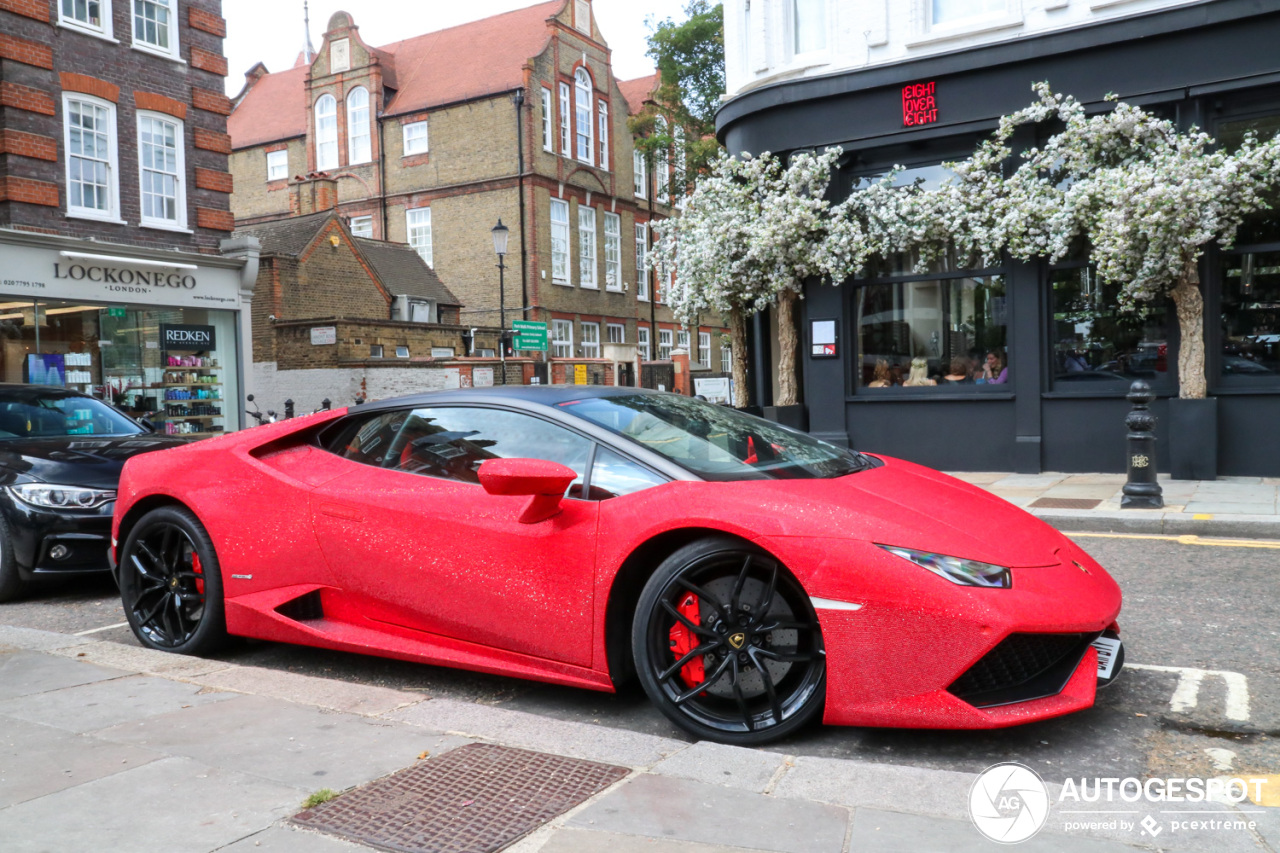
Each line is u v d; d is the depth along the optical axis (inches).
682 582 118.9
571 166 1461.6
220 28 673.0
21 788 97.4
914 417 439.2
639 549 123.6
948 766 111.4
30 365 544.7
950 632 107.3
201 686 135.1
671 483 126.3
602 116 1561.3
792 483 126.8
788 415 468.1
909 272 442.0
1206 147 370.6
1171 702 132.8
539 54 1391.5
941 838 85.2
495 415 145.9
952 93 414.6
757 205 463.2
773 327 511.2
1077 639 118.0
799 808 92.0
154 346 616.1
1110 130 374.3
